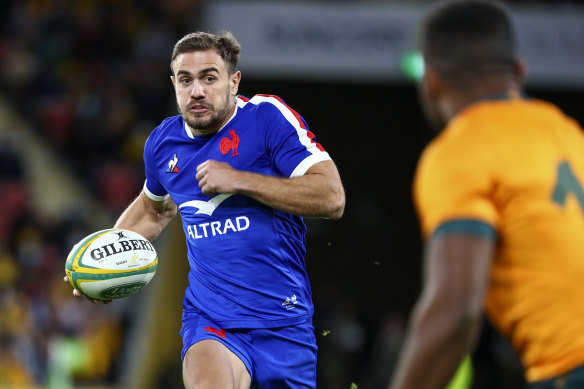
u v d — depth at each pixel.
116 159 54.22
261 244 13.64
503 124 7.93
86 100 55.91
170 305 43.97
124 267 13.82
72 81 57.53
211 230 13.82
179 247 45.84
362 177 56.97
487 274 7.29
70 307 40.25
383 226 56.62
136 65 59.09
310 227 56.03
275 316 13.90
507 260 7.75
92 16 60.12
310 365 14.44
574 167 7.99
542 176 7.73
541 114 8.14
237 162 13.59
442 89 8.38
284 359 13.98
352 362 43.44
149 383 39.97
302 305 14.23
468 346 7.11
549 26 44.72
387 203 56.91
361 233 56.41
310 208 12.88
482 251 7.27
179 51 13.48
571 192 7.82
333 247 56.03
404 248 56.66
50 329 38.50
